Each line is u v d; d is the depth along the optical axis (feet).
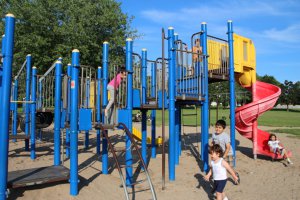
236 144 46.42
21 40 70.95
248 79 35.09
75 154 18.92
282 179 24.77
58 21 78.84
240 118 33.53
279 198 19.74
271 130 66.64
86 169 26.27
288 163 31.50
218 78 30.48
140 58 25.27
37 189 18.75
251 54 34.53
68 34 72.08
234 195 20.35
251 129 33.94
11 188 17.51
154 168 28.22
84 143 42.34
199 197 19.72
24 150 36.45
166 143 44.65
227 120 98.68
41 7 73.87
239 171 27.55
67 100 25.14
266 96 34.73
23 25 73.97
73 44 72.54
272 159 32.58
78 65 19.22
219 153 17.54
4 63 15.58
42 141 44.06
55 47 74.43
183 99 24.49
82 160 30.71
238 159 33.42
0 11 76.79
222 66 31.37
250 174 26.43
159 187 21.91
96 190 20.20
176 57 24.79
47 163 28.78
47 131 57.77
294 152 38.78
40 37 71.97
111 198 19.01
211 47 30.76
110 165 28.84
